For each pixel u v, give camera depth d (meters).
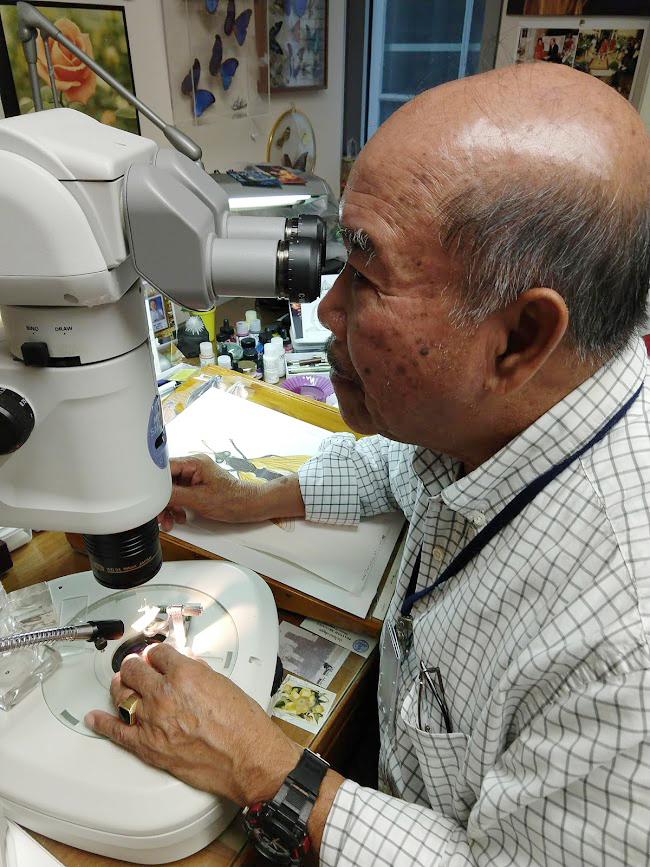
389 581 0.83
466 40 1.79
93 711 0.59
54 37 0.69
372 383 0.54
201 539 0.87
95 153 0.41
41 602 0.72
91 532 0.55
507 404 0.53
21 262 0.42
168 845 0.54
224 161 1.56
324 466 0.92
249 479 0.96
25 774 0.55
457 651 0.61
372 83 1.97
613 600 0.47
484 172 0.43
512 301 0.46
